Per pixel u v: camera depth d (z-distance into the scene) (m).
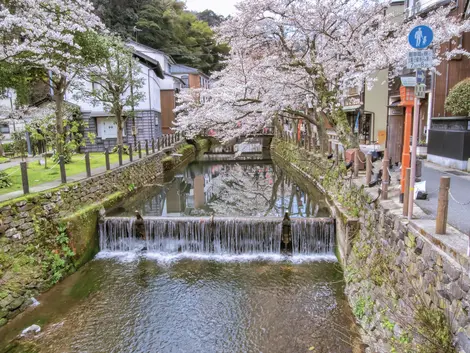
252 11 11.28
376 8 11.40
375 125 17.75
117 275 7.95
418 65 4.46
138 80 19.30
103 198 11.20
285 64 12.48
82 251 8.49
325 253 9.02
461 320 3.16
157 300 6.90
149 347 5.57
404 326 4.23
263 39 12.86
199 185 18.09
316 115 15.93
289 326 5.96
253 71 12.76
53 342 5.64
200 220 9.23
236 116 14.30
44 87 20.02
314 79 12.05
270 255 8.97
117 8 35.69
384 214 5.66
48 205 7.84
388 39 10.69
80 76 16.12
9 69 10.43
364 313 5.67
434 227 4.35
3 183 8.67
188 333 5.89
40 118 16.12
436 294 3.71
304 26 11.36
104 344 5.62
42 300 6.73
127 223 9.41
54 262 7.43
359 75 9.73
